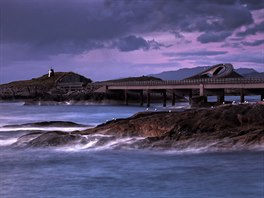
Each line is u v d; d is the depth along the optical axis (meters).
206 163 30.30
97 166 31.17
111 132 40.41
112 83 158.75
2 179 28.00
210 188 24.47
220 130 36.38
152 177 27.45
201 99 113.00
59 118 89.12
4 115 101.12
